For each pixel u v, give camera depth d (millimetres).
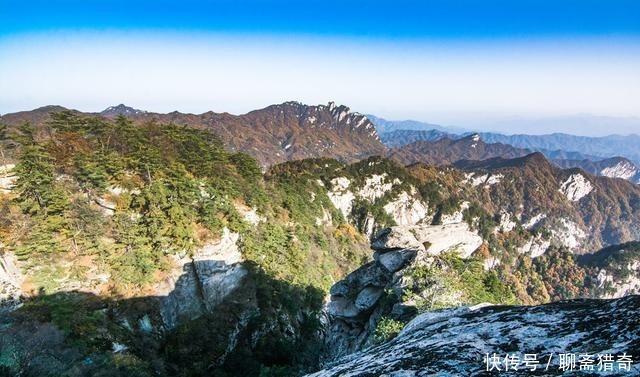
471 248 54531
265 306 63094
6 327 36969
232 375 51562
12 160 59875
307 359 58375
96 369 37125
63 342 37906
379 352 10750
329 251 107875
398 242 43156
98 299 45969
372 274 44156
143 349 45562
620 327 7230
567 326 8117
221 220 61938
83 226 48656
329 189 160000
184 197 58969
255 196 79438
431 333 10477
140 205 55469
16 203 47500
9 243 43344
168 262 53094
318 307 75250
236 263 62875
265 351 58031
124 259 49031
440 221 193250
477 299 34625
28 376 31219
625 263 194250
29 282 42750
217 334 54406
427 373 7602
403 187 190000
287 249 82250
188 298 54719
